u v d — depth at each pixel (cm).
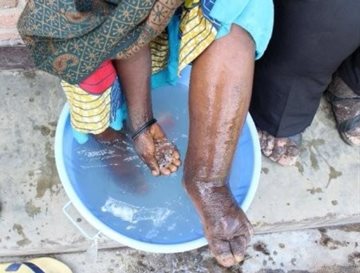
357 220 158
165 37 125
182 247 129
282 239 157
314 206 154
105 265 150
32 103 160
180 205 143
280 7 121
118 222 139
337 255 157
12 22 149
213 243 118
